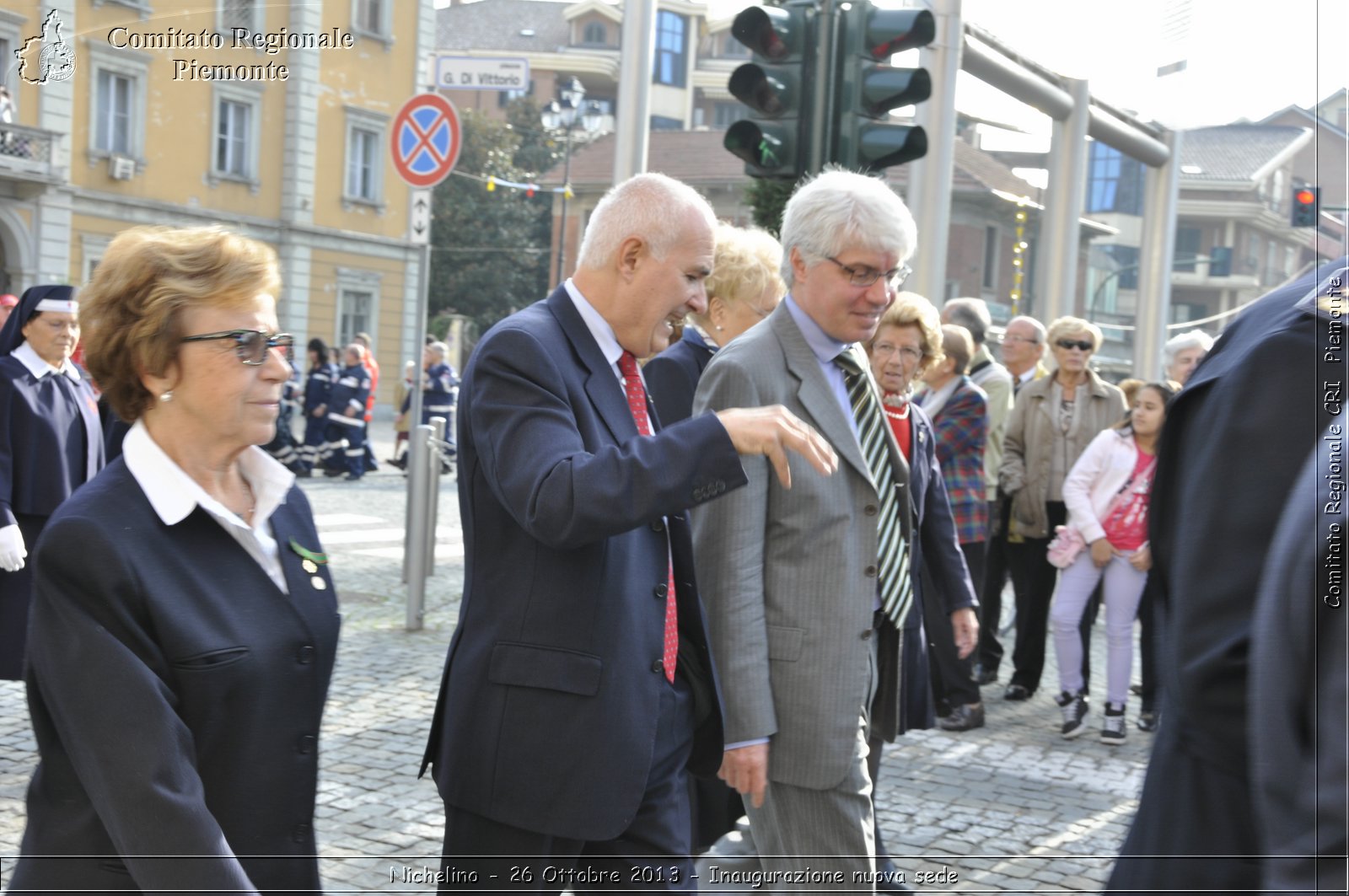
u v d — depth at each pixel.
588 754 2.25
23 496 4.93
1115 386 6.79
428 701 5.75
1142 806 1.88
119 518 1.75
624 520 2.08
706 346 4.03
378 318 29.77
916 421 3.79
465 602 2.37
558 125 36.25
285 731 1.87
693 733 2.60
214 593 1.82
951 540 3.90
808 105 5.25
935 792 4.90
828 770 2.76
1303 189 5.66
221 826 1.80
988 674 6.86
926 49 7.29
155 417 1.88
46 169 22.84
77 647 1.68
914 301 3.90
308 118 27.41
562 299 2.42
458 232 44.28
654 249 2.39
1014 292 14.80
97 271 1.87
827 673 2.77
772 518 2.80
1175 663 1.75
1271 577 1.33
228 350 1.83
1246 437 1.67
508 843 2.29
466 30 59.62
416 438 7.39
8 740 4.93
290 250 27.45
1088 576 5.84
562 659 2.25
